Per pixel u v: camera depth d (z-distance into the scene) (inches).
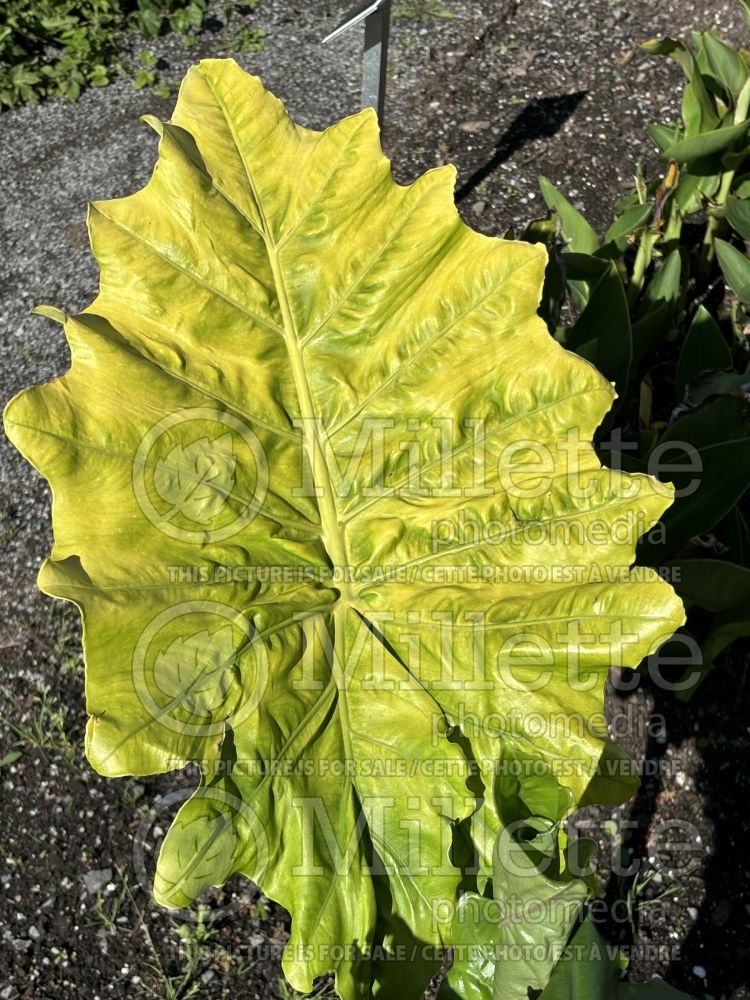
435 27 57.3
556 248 34.0
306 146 22.1
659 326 37.5
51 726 35.1
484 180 48.1
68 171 52.8
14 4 59.6
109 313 20.7
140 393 20.0
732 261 36.9
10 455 42.5
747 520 36.6
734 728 33.4
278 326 21.8
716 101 45.7
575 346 34.2
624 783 19.5
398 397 21.8
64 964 30.7
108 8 61.1
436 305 21.6
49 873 32.3
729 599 29.5
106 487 19.1
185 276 21.2
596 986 16.5
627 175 48.0
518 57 55.0
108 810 33.5
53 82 58.1
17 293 47.4
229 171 21.8
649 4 57.2
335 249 21.9
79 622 37.4
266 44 58.6
